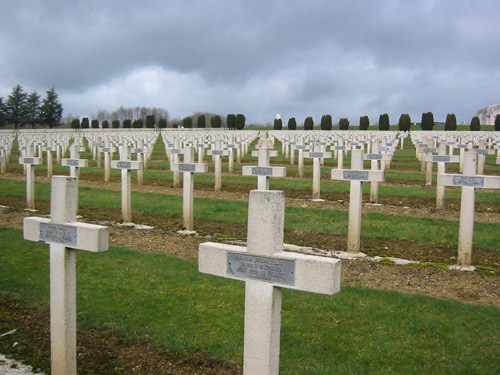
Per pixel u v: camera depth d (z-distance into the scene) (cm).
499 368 482
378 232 1045
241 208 1291
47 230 453
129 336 546
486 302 662
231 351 511
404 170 2270
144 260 830
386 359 498
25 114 8644
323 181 1848
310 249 945
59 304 449
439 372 475
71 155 1331
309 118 6297
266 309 366
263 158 1013
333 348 521
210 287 695
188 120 7106
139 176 1825
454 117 5753
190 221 1095
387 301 644
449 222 1132
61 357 454
